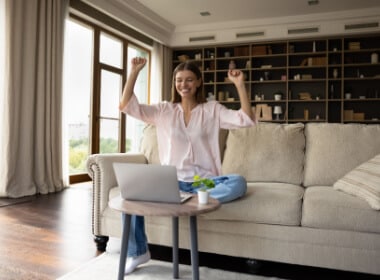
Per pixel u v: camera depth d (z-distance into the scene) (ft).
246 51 21.44
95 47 16.58
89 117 16.42
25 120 11.88
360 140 6.66
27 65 11.91
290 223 5.08
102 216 6.21
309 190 5.85
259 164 6.89
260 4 17.74
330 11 18.69
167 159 5.76
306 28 19.48
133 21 18.19
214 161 5.79
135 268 5.34
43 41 12.50
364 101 20.18
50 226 7.92
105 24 16.75
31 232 7.41
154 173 4.02
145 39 20.36
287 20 19.63
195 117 5.70
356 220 4.77
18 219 8.48
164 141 5.88
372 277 5.33
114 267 5.41
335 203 4.92
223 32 21.09
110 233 6.15
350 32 18.78
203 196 4.11
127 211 3.74
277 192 5.48
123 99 5.61
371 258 4.74
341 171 6.50
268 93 21.77
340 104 20.42
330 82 20.42
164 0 17.25
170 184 4.00
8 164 11.23
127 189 4.22
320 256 4.97
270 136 7.08
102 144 17.26
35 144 12.37
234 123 5.48
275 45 21.57
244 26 20.48
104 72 17.40
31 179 12.09
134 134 19.81
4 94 11.18
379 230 4.69
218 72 22.45
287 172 6.78
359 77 19.40
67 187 13.69
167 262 5.72
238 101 21.56
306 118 20.58
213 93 22.76
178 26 21.67
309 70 20.89
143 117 5.81
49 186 12.64
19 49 11.55
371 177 5.23
